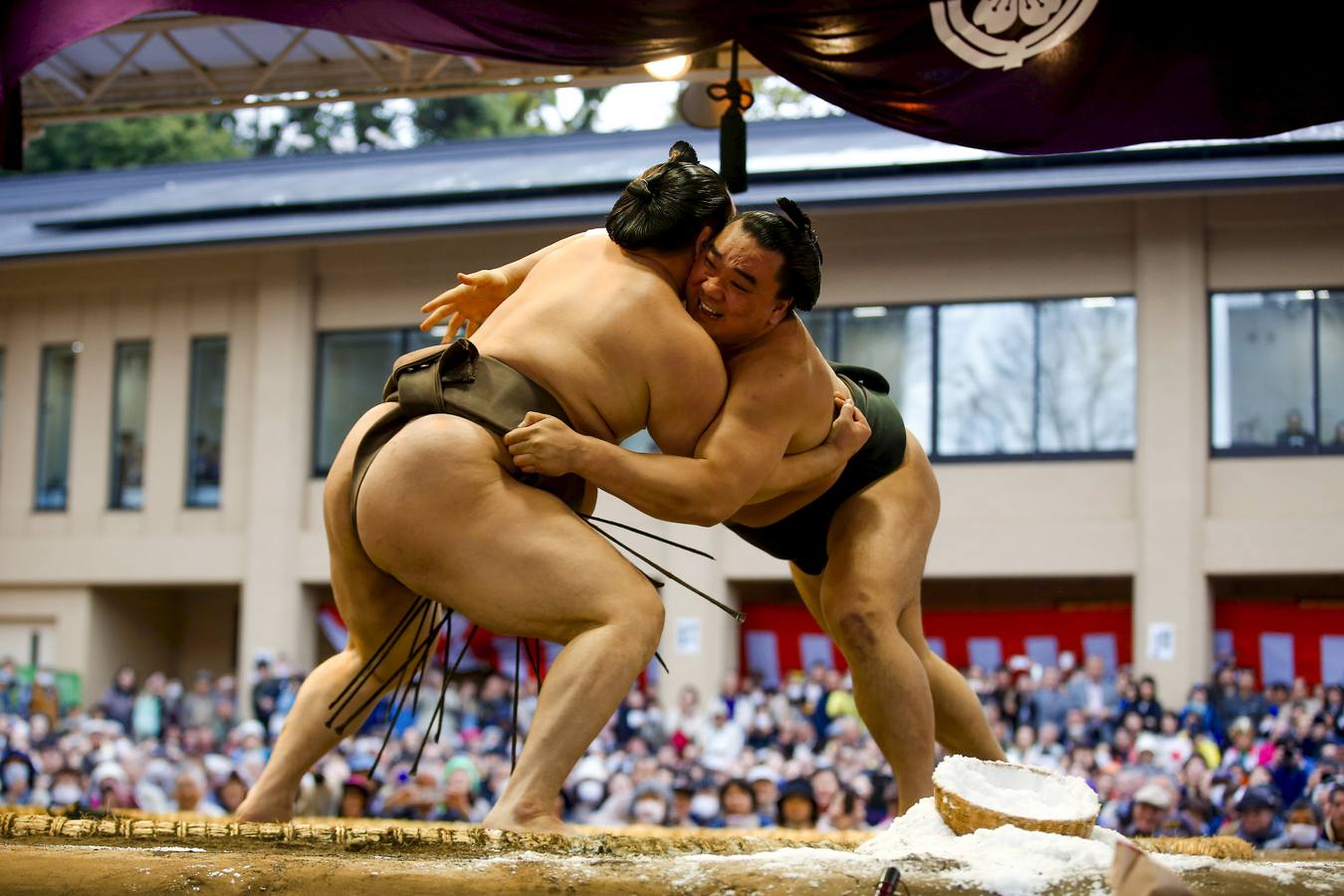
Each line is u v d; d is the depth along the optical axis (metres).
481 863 2.68
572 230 14.55
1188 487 13.16
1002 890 2.51
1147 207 13.41
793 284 3.33
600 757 10.80
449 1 5.14
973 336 14.00
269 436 15.85
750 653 14.66
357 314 15.77
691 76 8.10
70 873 2.65
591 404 3.29
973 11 4.84
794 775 9.79
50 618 17.00
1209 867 2.63
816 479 3.61
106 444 16.83
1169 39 4.75
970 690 4.23
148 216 16.12
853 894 2.50
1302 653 13.20
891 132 14.34
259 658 15.48
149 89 10.30
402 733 12.13
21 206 18.22
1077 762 9.72
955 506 13.93
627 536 14.47
